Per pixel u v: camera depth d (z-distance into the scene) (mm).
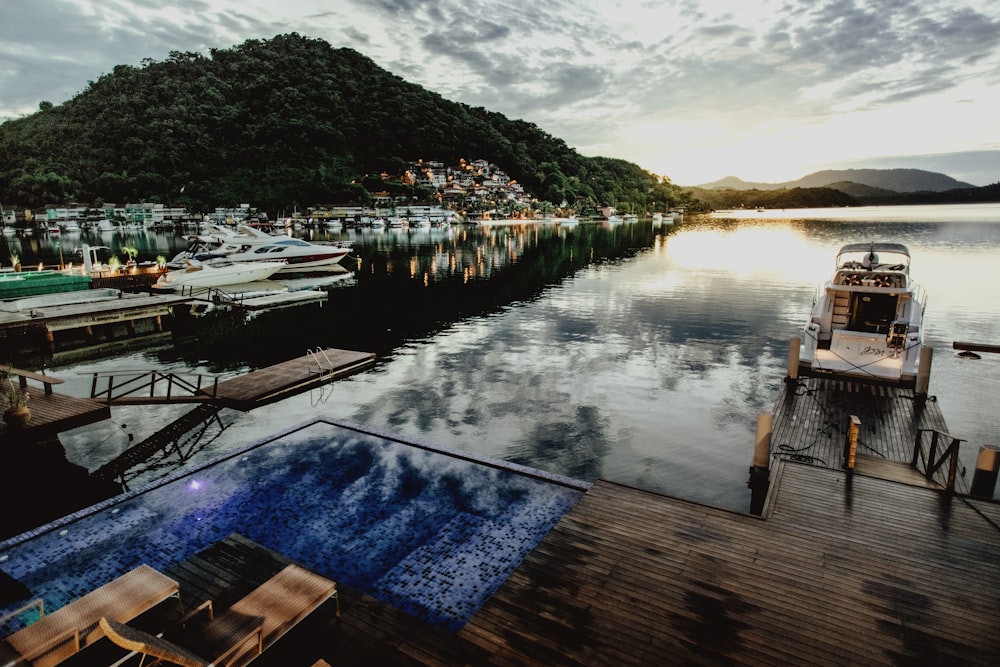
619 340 20391
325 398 14461
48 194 137250
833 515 6645
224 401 13133
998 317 23328
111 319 22516
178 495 8039
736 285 33594
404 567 6332
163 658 3729
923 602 5094
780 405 12469
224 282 33688
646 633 4770
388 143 188750
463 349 19500
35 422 10133
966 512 6668
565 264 47000
